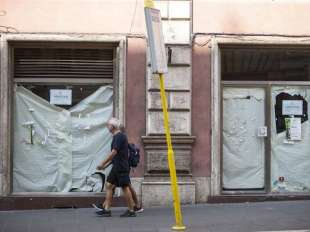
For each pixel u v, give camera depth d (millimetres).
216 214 11695
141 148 13039
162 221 11102
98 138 13375
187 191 12945
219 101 13273
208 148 13141
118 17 13078
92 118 13375
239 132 13516
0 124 12945
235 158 13508
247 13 13227
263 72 13547
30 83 13320
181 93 13008
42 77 13312
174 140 12938
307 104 13609
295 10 13289
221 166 13406
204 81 13141
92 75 13328
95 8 13070
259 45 13344
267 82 13531
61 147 13344
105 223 11016
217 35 13141
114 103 13250
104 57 13359
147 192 12859
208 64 13148
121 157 11555
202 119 13133
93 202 13180
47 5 13031
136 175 12992
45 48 13273
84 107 13375
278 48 13438
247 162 13516
